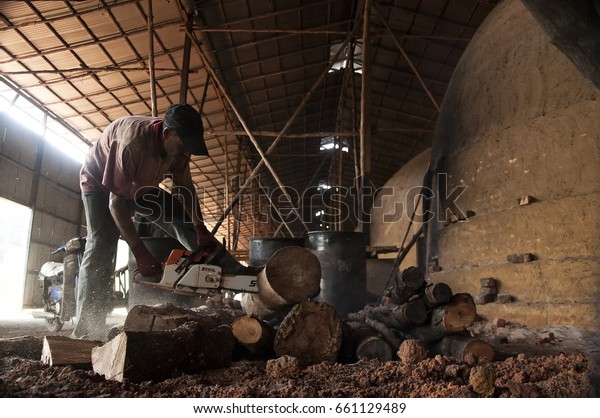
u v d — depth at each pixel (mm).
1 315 10070
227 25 9961
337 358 3113
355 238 5914
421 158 12008
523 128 4668
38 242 12352
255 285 3268
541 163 4383
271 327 3107
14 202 11273
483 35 5887
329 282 5797
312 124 17031
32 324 7230
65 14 8242
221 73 11500
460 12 10062
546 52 4520
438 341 3225
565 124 4152
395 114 15125
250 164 16688
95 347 2586
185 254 3279
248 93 12875
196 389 2127
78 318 3992
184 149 3553
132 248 3576
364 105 7836
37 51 9016
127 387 2080
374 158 19094
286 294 3133
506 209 4820
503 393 2072
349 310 5750
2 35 8477
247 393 2088
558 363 2596
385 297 4160
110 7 8312
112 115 11922
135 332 2250
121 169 3523
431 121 14789
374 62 12758
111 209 3627
